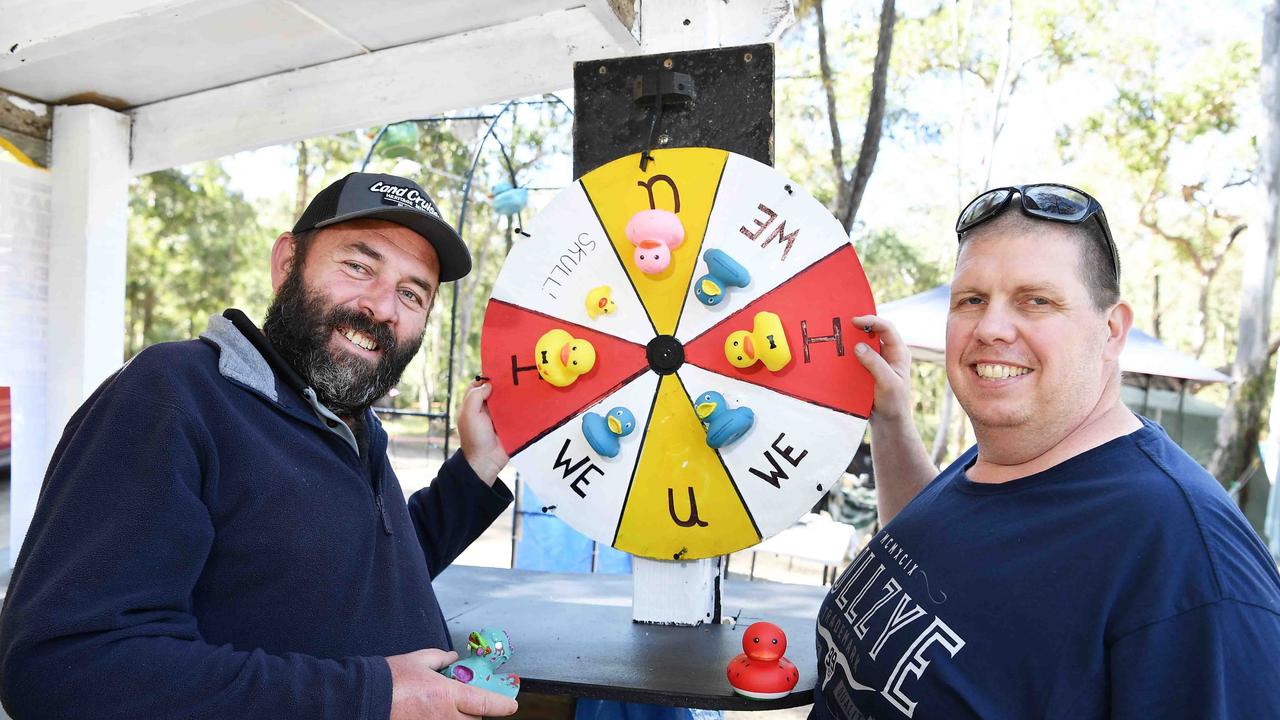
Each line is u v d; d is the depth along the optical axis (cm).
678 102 179
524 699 170
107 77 287
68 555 107
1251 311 1009
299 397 137
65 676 102
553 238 176
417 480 1187
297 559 124
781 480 165
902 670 115
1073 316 115
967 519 122
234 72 297
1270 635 92
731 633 174
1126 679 96
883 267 1455
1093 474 112
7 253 292
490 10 269
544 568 500
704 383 168
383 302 143
